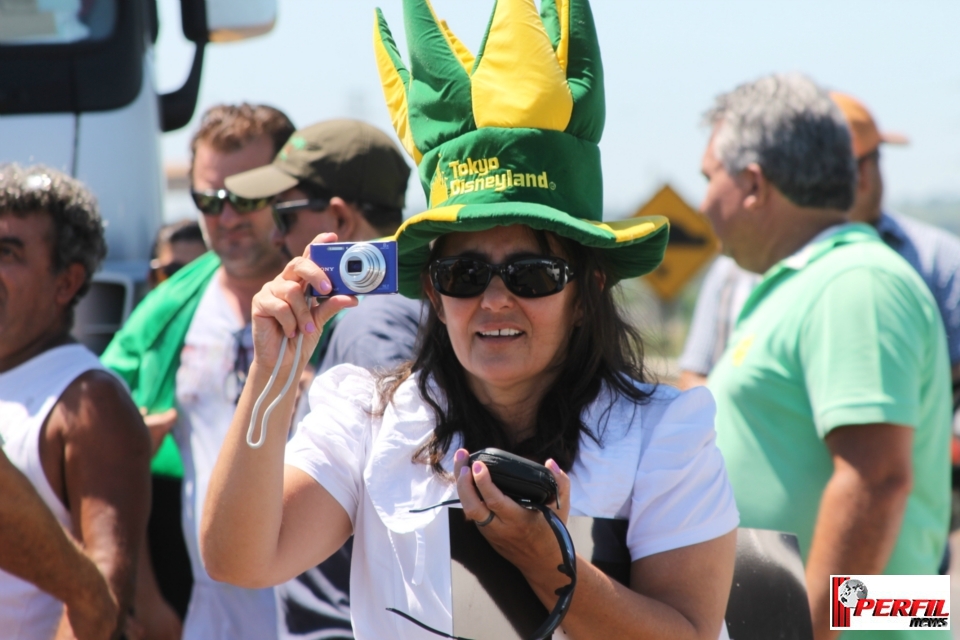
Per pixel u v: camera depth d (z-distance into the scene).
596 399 3.88
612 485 3.67
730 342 6.12
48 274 5.38
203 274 6.80
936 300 8.22
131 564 5.01
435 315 4.07
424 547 3.68
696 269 16.69
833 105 6.19
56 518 4.65
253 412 3.43
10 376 5.26
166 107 9.65
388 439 3.83
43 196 5.38
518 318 3.79
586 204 3.92
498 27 3.92
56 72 8.48
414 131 4.10
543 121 3.85
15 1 8.48
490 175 3.86
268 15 9.54
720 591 3.63
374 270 3.45
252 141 6.89
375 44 4.46
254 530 3.52
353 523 3.89
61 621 4.77
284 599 5.43
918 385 5.51
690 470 3.68
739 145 6.22
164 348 6.57
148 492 5.26
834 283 5.61
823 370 5.51
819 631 5.41
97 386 5.21
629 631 3.38
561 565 3.28
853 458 5.41
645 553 3.61
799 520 5.64
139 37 8.70
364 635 3.80
